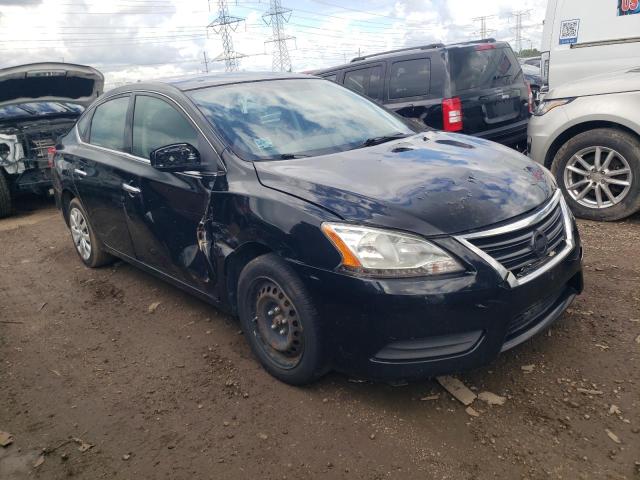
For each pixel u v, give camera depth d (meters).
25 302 4.86
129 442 2.88
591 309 3.75
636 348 3.27
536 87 12.77
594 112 5.38
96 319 4.37
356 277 2.69
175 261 3.95
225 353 3.64
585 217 5.58
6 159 8.09
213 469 2.64
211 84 4.13
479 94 6.83
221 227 3.37
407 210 2.75
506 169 3.29
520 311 2.78
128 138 4.42
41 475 2.71
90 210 5.01
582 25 6.65
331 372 3.29
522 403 2.90
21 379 3.58
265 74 4.53
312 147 3.68
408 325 2.65
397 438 2.72
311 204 2.93
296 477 2.54
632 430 2.64
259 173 3.28
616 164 5.39
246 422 2.95
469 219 2.74
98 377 3.53
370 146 3.73
